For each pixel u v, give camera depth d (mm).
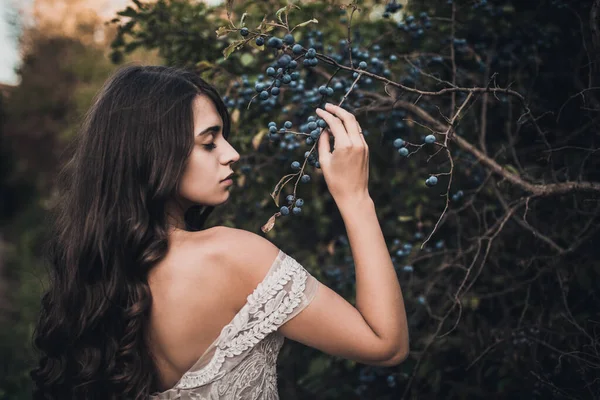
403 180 2092
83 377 1048
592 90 1501
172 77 1103
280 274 1000
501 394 1698
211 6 1995
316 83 1919
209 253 1012
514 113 1915
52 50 8922
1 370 3273
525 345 1607
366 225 1010
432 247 1985
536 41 1823
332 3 1895
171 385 1064
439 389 1877
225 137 1182
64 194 1246
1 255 7000
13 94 8812
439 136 1821
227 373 1005
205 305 996
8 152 9117
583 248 1567
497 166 1564
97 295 1060
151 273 1028
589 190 1422
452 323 1788
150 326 1031
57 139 8406
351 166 1026
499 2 1870
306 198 2174
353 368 2107
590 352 1477
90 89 7324
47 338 1153
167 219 1106
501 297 1789
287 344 2242
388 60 1831
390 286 976
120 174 1057
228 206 2105
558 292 1656
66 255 1135
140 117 1061
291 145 1735
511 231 1812
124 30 2049
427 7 1918
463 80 1928
